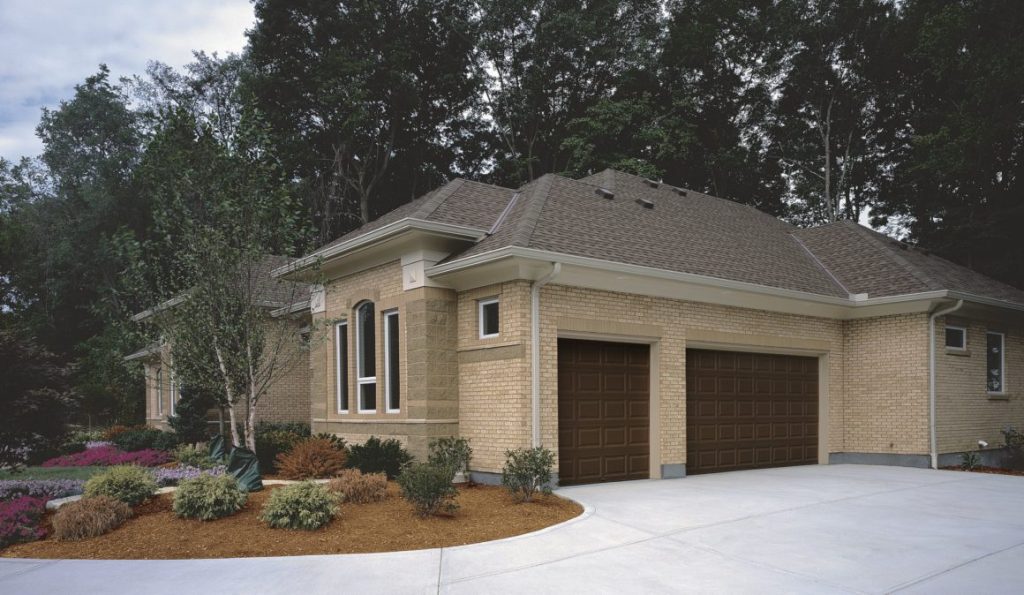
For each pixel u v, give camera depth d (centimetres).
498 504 1034
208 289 1192
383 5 3712
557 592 635
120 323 1333
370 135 3856
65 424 1264
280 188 1309
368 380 1524
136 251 1252
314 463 1284
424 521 908
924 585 657
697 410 1495
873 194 3922
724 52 3716
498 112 4172
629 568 712
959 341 1738
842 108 3741
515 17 3975
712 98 3816
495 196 1638
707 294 1466
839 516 978
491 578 678
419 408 1323
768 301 1571
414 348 1348
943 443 1623
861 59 3497
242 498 958
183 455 1661
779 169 4028
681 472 1412
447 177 4341
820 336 1723
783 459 1656
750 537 846
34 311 4428
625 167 3222
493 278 1264
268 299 1744
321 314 1702
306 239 1470
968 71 2628
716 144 3784
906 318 1659
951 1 2894
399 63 3603
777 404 1661
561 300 1262
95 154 4897
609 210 1622
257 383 1242
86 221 4431
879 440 1692
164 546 819
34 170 4994
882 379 1697
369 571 704
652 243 1509
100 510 908
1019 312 1795
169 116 1271
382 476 1073
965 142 2552
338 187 3922
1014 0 2548
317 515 869
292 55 3669
